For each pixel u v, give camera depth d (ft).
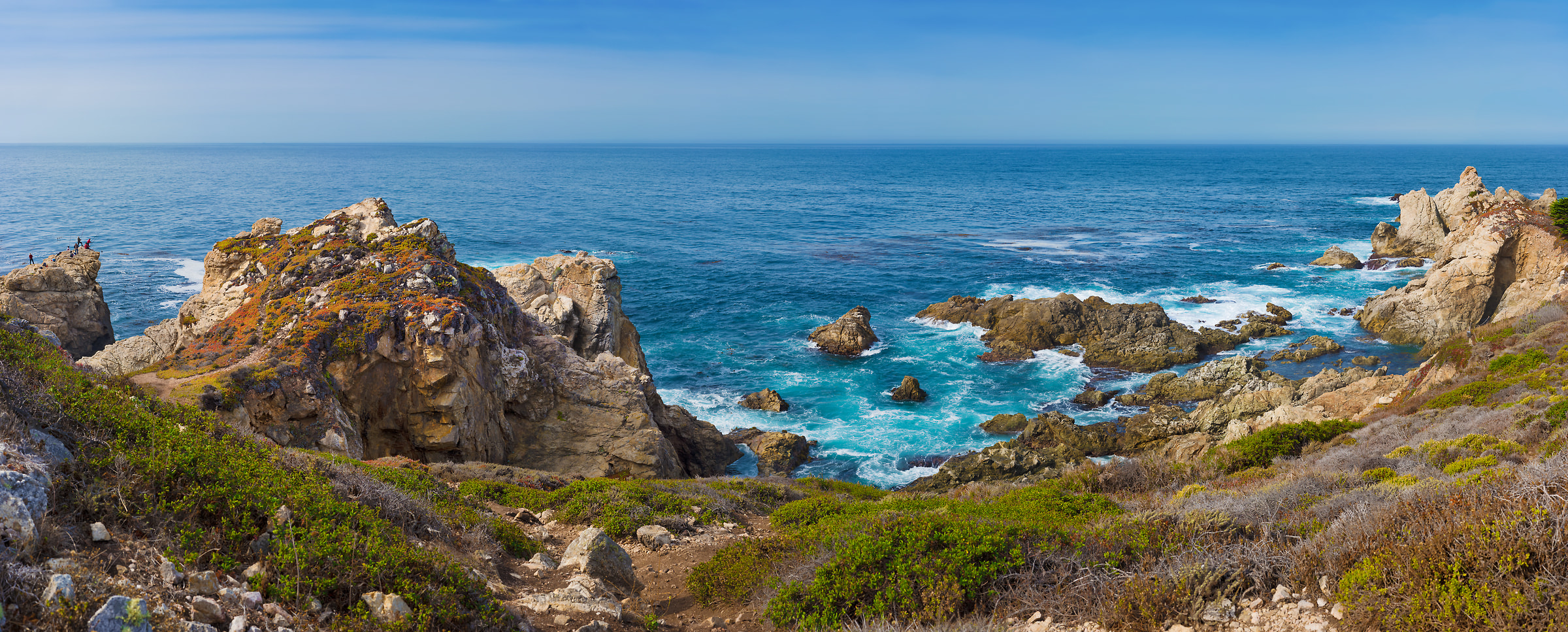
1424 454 62.44
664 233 372.99
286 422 82.53
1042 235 362.74
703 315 214.69
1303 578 28.35
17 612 19.02
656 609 37.99
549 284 142.41
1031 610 31.14
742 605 37.55
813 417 145.89
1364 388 129.29
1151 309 190.90
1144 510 49.52
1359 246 317.63
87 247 173.68
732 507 65.77
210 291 118.93
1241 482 66.64
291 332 92.32
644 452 105.50
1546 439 58.13
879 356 178.60
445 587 28.50
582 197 570.05
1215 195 566.77
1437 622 23.26
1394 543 27.37
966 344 185.78
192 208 444.14
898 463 128.06
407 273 104.32
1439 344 176.96
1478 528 25.46
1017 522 41.29
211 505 27.76
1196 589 28.48
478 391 98.89
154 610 20.92
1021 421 138.92
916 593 32.83
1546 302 155.63
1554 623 21.74
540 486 71.56
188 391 75.87
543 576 39.14
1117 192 603.67
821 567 35.09
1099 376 164.66
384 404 93.35
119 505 25.25
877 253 312.71
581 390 114.01
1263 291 236.63
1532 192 611.47
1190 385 148.77
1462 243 188.55
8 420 25.96
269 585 25.29
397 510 36.81
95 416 29.53
